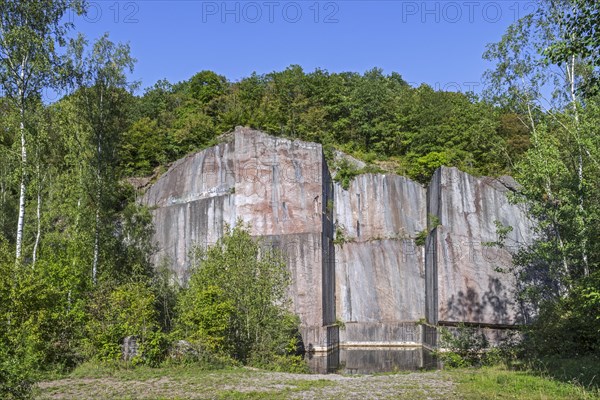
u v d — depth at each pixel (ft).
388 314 151.12
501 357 81.51
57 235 109.50
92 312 78.64
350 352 131.75
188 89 271.08
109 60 115.24
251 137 152.25
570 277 82.48
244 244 92.53
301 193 147.02
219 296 81.41
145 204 168.14
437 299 127.34
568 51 46.32
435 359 114.32
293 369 82.23
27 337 62.85
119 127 118.93
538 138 92.02
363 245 156.87
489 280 125.70
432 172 169.58
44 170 113.39
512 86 97.09
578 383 52.34
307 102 214.28
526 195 90.89
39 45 91.66
